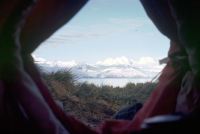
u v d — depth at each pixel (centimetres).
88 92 708
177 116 172
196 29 237
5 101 229
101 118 582
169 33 301
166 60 315
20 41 278
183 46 274
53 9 285
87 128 306
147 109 306
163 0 290
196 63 240
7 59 232
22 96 232
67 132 273
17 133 231
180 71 298
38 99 238
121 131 305
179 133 169
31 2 238
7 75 230
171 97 299
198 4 234
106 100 688
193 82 251
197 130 169
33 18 281
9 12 230
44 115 238
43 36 290
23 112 232
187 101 257
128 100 695
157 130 170
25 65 282
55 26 293
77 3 290
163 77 310
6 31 231
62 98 639
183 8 238
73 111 589
